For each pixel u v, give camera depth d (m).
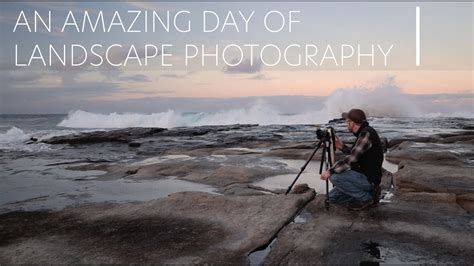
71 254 4.24
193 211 5.65
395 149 12.77
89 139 18.83
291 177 8.61
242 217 5.30
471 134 16.72
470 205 5.98
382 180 7.61
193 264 3.95
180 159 11.88
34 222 5.46
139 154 13.80
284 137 18.83
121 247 4.41
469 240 4.49
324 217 5.32
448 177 6.86
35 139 19.84
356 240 4.49
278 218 5.20
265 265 3.91
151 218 5.42
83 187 8.05
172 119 42.12
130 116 41.75
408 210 5.61
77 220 5.47
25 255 4.23
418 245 4.35
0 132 27.05
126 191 7.58
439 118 38.62
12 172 10.20
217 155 12.46
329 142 6.02
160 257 4.12
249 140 17.50
